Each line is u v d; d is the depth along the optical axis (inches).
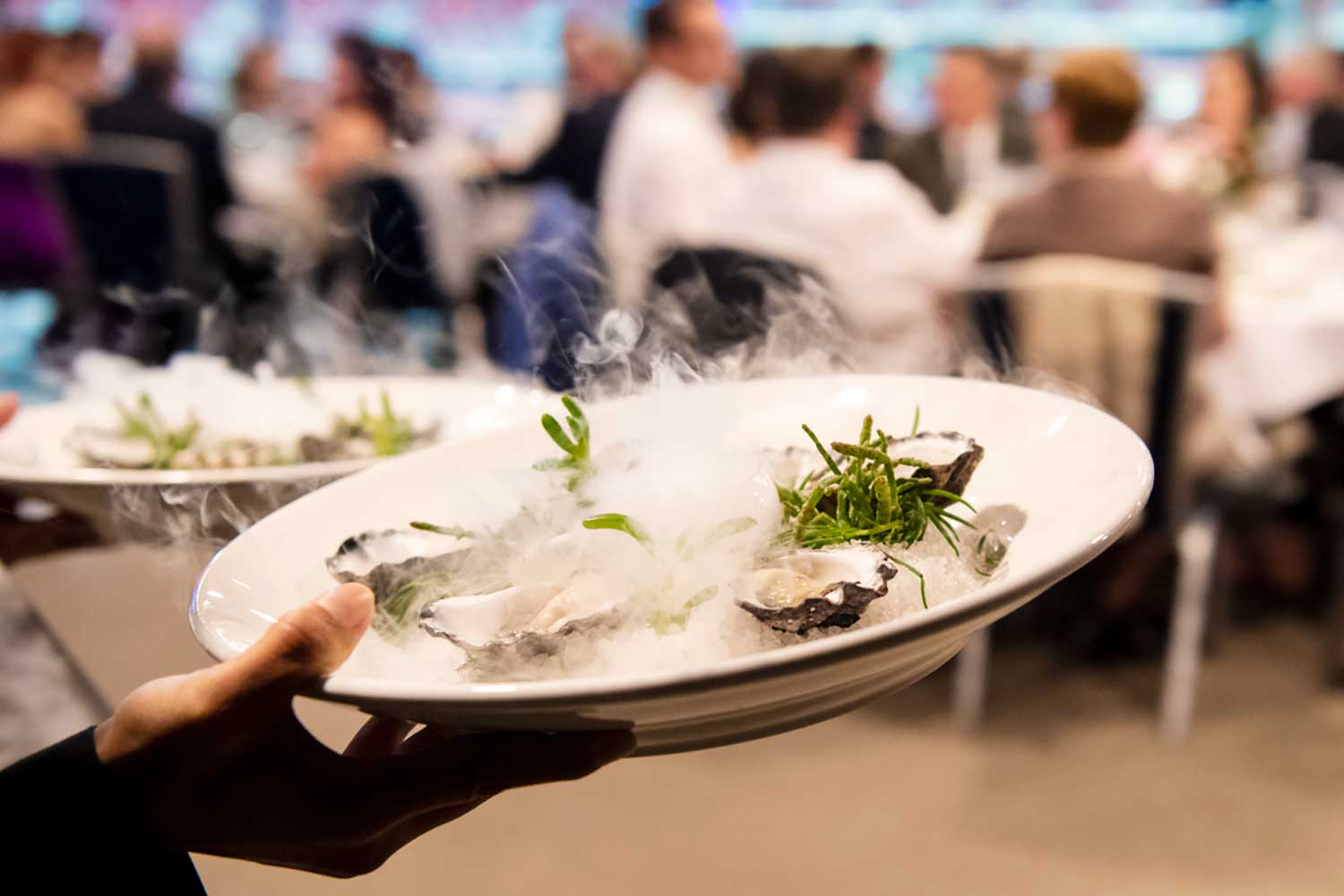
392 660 21.6
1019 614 102.9
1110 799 78.1
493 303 117.0
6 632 30.0
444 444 28.4
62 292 107.7
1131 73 75.6
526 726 18.5
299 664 19.0
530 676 20.1
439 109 175.9
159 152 122.1
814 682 17.7
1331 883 68.9
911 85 209.0
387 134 134.6
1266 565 105.9
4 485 31.3
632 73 147.0
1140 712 89.4
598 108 130.4
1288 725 86.6
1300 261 90.6
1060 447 24.5
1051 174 80.0
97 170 109.7
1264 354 82.1
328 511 25.6
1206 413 82.4
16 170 107.7
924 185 134.1
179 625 31.5
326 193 130.7
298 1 227.1
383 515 26.4
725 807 77.7
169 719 20.1
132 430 38.4
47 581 32.7
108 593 32.2
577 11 219.6
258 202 139.6
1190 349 73.1
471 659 20.3
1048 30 212.8
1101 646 97.8
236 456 36.8
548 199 124.7
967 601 17.3
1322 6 196.1
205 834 21.6
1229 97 131.0
